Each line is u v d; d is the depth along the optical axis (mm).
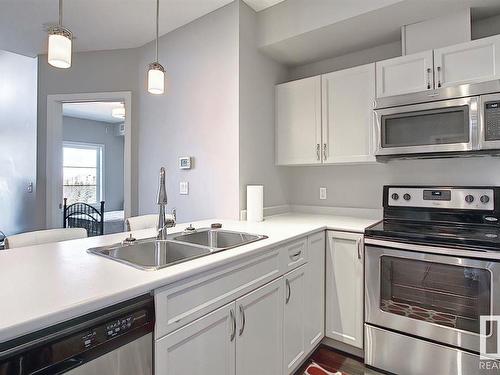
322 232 2092
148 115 3037
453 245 1611
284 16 2383
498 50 1736
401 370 1792
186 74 2707
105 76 3207
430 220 2115
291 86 2637
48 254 1275
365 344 1926
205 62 2564
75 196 6680
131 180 3139
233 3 2377
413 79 2012
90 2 2369
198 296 1133
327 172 2773
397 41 2426
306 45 2486
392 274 1820
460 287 1604
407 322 1764
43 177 3291
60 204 3340
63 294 845
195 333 1117
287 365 1690
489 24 2074
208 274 1170
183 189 2740
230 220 2365
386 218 2303
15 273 1027
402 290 1786
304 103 2561
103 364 848
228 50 2412
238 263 1319
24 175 3869
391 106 2020
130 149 3139
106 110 5855
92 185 6977
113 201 7301
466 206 1983
